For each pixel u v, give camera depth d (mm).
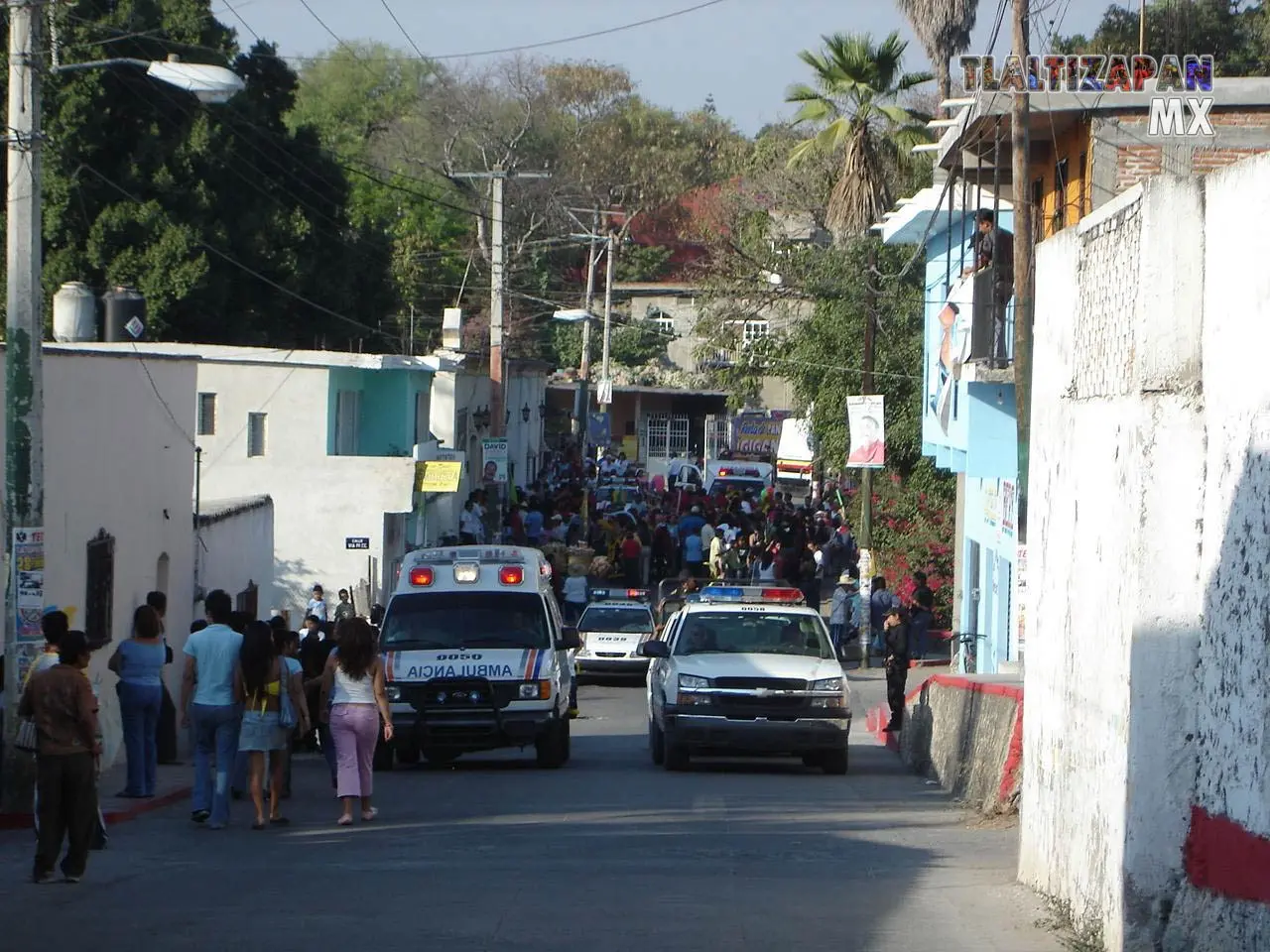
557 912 15805
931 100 97438
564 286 148000
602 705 55875
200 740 24297
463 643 33750
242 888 17734
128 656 27406
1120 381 14461
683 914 15680
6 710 24828
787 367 76250
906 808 27641
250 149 74500
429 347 109812
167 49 69062
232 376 63094
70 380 31719
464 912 15805
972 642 51781
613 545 85250
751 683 33094
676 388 138000
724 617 35750
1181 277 13141
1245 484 11766
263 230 73500
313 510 63375
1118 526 14227
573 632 34594
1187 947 12258
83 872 18547
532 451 117938
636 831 23438
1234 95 36594
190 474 40969
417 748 33406
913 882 18016
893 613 43500
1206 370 12797
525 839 22438
